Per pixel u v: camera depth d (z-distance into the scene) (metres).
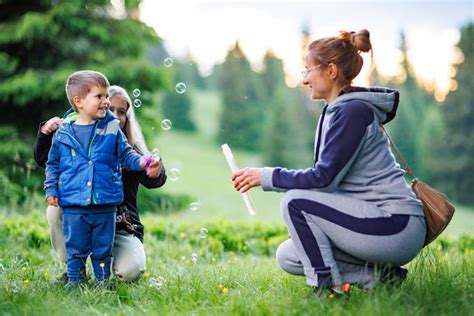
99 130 4.08
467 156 42.88
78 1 14.42
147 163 3.95
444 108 43.84
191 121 61.19
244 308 3.47
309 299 3.54
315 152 3.78
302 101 53.41
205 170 48.56
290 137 50.78
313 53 3.69
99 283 4.08
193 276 4.39
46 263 5.14
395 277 3.68
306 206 3.54
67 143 4.04
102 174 4.04
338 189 3.63
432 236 3.65
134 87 14.59
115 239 4.30
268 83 58.03
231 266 4.80
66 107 14.43
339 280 3.54
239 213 25.02
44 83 14.02
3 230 6.52
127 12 15.52
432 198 3.64
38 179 13.61
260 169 3.63
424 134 49.59
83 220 4.05
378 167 3.57
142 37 15.45
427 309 3.41
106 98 4.07
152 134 15.06
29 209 9.02
